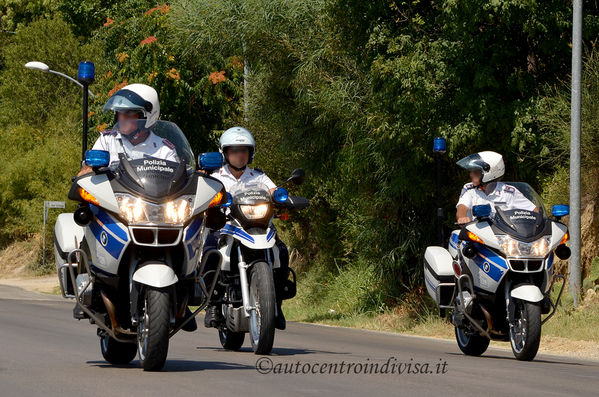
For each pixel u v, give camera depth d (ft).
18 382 63.62
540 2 142.10
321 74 185.68
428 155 161.48
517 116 144.15
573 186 132.36
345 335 139.54
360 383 67.41
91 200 67.41
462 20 142.51
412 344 121.29
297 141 208.23
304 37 193.16
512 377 74.64
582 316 126.82
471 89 147.84
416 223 178.60
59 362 79.00
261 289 85.51
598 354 108.47
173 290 68.54
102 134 75.10
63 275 77.20
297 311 211.41
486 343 99.60
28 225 407.44
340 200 205.16
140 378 66.13
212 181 71.31
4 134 462.19
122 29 284.61
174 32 220.02
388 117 157.17
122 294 70.74
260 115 220.02
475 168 97.76
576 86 133.80
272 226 89.92
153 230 67.41
